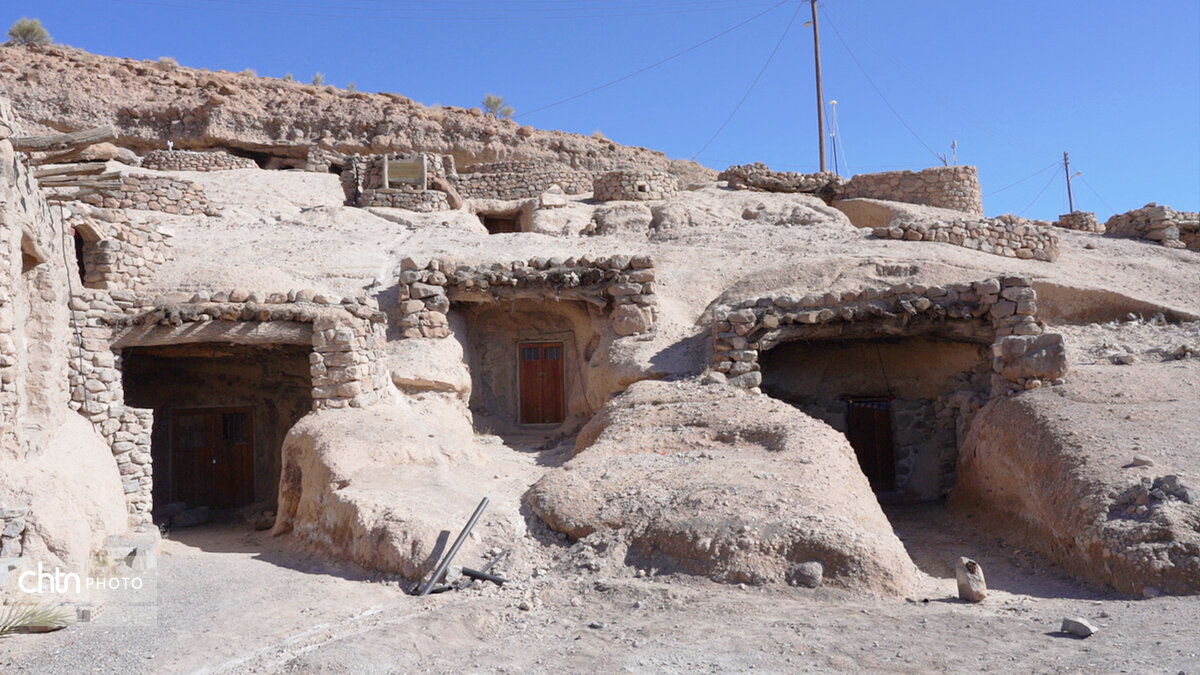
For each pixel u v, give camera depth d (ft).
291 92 131.03
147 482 43.70
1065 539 34.37
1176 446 36.19
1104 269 69.72
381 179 83.35
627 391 50.11
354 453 38.78
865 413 57.16
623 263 56.75
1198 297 63.41
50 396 37.35
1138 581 29.63
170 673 21.39
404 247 68.59
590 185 95.04
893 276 60.23
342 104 129.29
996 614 26.58
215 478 57.36
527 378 61.46
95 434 40.93
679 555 30.25
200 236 67.82
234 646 23.54
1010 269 63.93
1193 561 29.09
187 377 57.06
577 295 57.31
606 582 29.35
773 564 29.07
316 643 23.82
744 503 31.71
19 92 114.21
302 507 38.93
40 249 36.68
